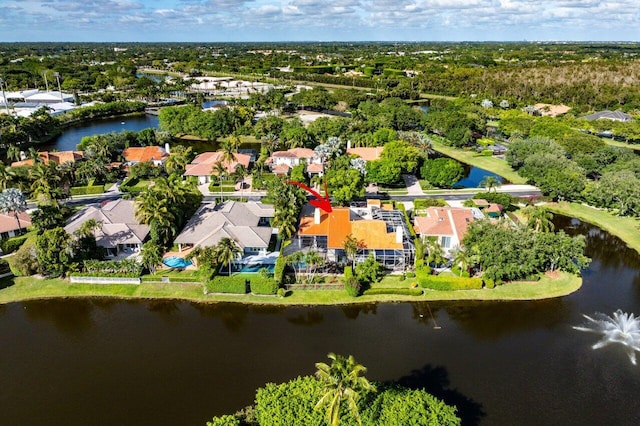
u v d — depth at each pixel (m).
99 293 74.81
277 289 73.25
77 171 123.88
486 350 62.41
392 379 56.53
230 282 73.44
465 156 158.12
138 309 71.62
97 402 52.81
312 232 85.12
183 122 181.25
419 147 140.88
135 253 86.06
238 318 69.25
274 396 45.59
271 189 106.25
